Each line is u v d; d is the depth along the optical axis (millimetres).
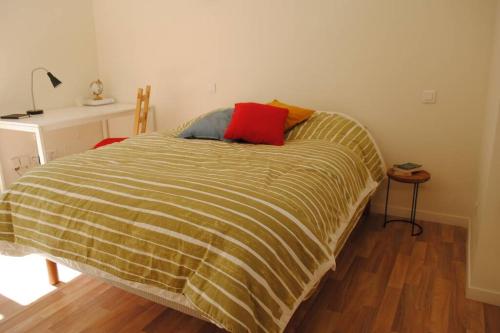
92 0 4043
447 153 2859
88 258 1678
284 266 1440
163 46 3799
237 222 1459
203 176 1896
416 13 2729
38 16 3594
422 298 2041
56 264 2201
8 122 3152
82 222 1697
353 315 1909
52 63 3777
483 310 1937
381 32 2865
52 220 1787
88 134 4227
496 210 1877
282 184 1812
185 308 1586
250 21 3322
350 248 2578
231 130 2787
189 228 1479
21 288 2180
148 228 1539
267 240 1427
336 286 2146
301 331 1797
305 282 1514
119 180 1849
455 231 2830
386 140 3039
